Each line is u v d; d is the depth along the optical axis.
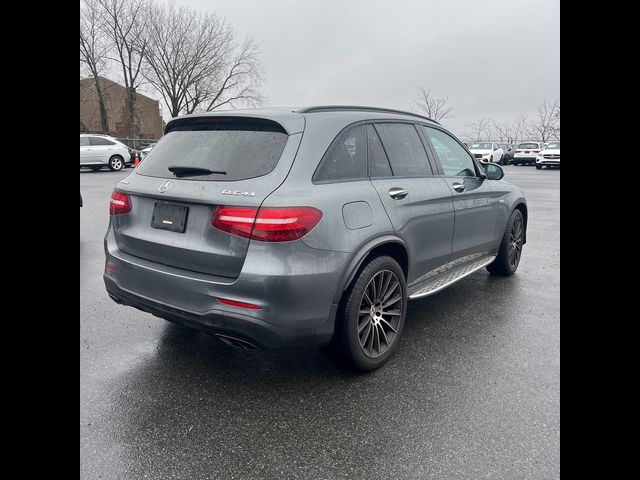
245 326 2.63
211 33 47.28
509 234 5.29
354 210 3.01
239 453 2.38
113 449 2.39
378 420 2.67
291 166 2.80
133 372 3.18
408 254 3.51
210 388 3.00
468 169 4.58
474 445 2.45
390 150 3.58
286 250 2.63
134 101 46.78
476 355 3.48
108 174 21.89
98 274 5.48
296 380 3.11
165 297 2.92
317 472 2.25
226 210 2.69
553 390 2.98
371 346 3.20
